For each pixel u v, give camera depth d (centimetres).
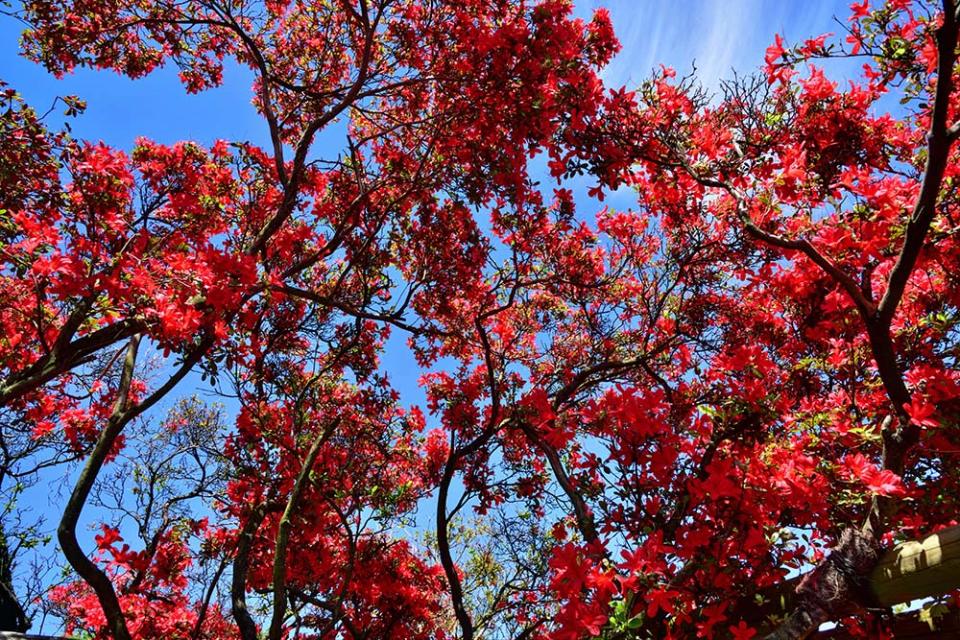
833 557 342
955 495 405
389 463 752
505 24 597
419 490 764
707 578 380
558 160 547
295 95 752
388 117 720
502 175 610
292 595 682
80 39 622
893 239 394
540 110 546
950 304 477
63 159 463
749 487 397
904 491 334
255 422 673
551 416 546
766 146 460
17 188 459
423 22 665
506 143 607
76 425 682
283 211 580
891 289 348
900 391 360
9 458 645
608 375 674
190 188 601
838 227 410
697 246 625
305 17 744
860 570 328
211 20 611
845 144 461
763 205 423
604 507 449
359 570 725
